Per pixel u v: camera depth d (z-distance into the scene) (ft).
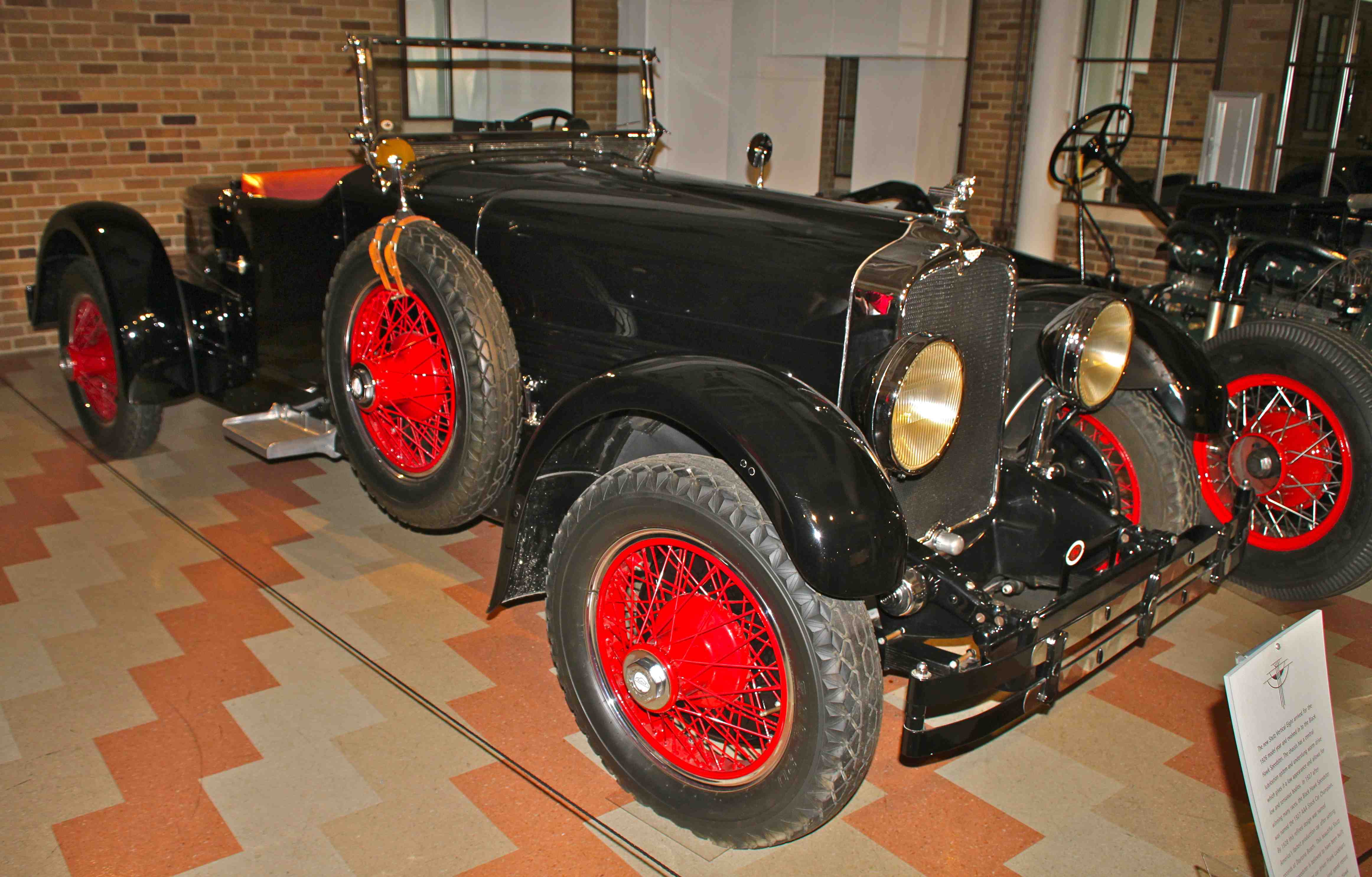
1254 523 10.04
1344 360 9.20
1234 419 9.37
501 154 10.18
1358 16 20.18
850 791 5.87
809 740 5.74
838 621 5.63
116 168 18.13
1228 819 6.95
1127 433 8.57
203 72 18.70
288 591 9.70
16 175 17.10
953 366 6.45
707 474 6.01
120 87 17.85
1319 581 9.53
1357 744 7.88
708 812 6.36
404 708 7.92
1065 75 24.40
